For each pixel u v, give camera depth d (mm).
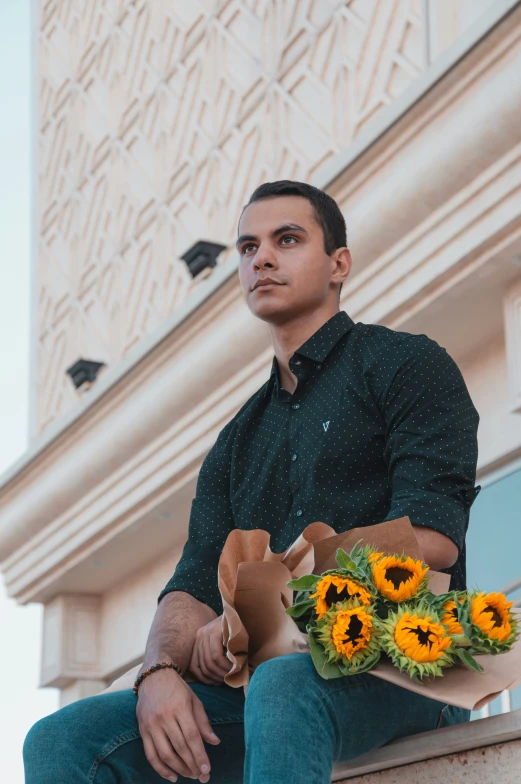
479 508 5074
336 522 2082
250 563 1882
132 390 6699
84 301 7805
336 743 1798
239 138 6414
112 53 7949
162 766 1923
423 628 1734
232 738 2051
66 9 8727
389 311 4906
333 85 5676
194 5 7074
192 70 7000
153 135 7309
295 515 2131
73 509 7496
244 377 5879
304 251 2256
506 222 4340
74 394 7691
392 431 2078
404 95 4570
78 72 8359
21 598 8531
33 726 1996
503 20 4105
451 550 1909
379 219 4773
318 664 1751
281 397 2268
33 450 7637
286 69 6078
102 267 7648
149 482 6750
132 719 2008
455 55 4305
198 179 6746
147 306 7035
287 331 2270
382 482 2098
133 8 7773
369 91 5398
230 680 1911
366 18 5504
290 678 1747
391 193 4688
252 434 2312
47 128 8734
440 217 4586
